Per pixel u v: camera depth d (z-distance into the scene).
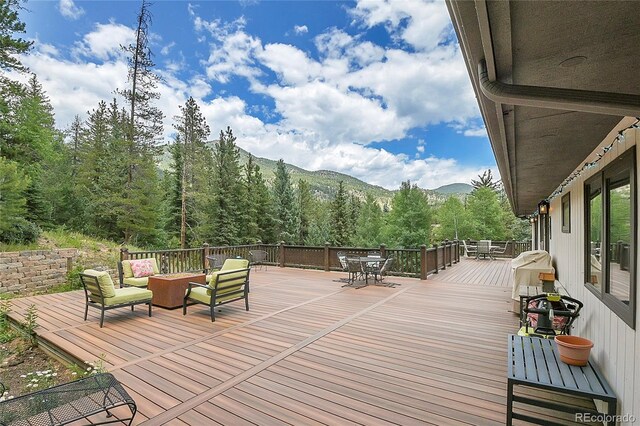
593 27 1.13
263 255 10.80
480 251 15.16
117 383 2.48
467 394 2.79
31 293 7.53
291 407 2.60
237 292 5.42
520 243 16.00
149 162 17.03
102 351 3.78
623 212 2.28
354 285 7.82
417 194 26.66
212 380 3.05
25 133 12.88
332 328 4.59
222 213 23.36
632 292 1.94
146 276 6.65
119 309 5.64
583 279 3.58
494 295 6.73
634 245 1.95
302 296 6.65
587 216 3.48
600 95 1.40
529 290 5.03
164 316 5.21
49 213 13.97
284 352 3.72
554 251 6.50
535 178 4.51
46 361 4.09
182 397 2.76
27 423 2.02
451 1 1.08
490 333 4.35
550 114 2.02
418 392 2.82
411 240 25.88
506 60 1.38
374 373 3.18
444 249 10.94
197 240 21.20
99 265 9.47
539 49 1.29
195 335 4.31
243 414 2.51
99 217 16.97
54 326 4.70
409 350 3.76
